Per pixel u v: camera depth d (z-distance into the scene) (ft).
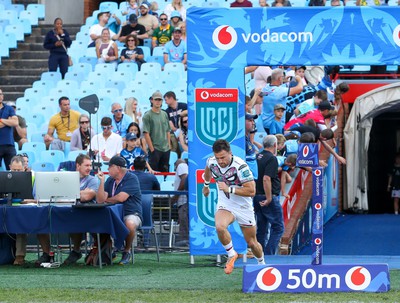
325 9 65.41
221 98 66.08
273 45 65.72
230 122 66.18
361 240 83.51
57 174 65.67
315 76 98.07
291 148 79.41
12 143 86.99
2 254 67.77
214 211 66.23
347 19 65.41
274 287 53.11
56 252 71.61
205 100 66.08
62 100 94.12
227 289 54.65
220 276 60.75
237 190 55.67
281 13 65.57
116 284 57.06
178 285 56.54
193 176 66.33
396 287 54.70
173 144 92.38
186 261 69.41
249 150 69.97
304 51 65.57
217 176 56.49
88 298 51.52
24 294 53.06
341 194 101.91
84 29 126.93
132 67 110.83
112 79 108.58
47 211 64.90
